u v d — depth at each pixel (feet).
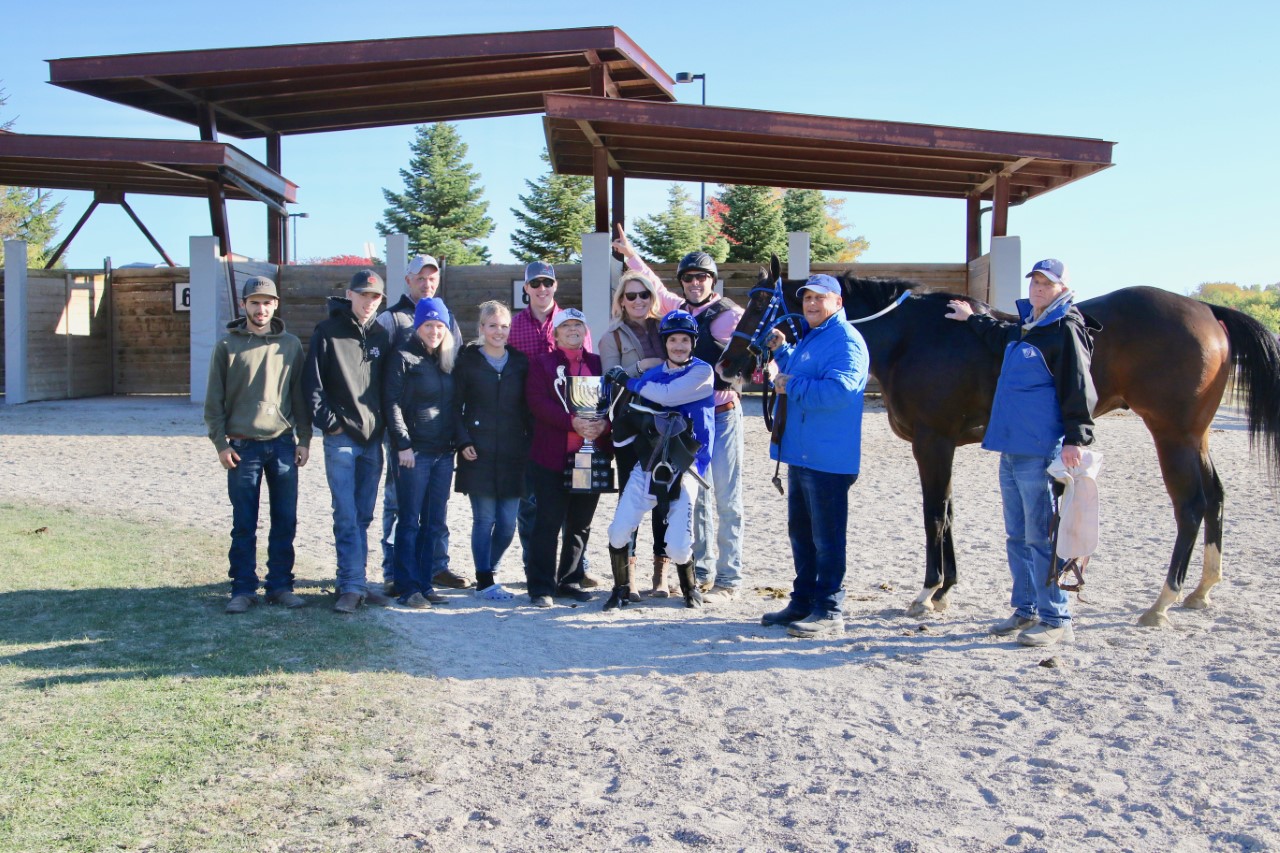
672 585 21.44
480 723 13.33
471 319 57.41
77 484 32.48
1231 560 22.91
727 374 18.40
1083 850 9.87
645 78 59.16
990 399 18.52
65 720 12.91
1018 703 14.01
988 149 46.93
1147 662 15.71
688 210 108.17
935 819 10.55
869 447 42.93
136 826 10.23
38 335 59.11
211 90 58.80
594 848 9.97
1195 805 10.76
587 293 50.98
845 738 12.80
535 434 19.80
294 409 18.94
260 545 24.41
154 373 64.34
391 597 19.76
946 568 19.11
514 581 21.80
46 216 139.85
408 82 58.65
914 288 19.83
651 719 13.51
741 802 10.98
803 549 17.92
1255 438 18.79
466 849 9.93
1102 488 33.17
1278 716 13.26
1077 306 19.04
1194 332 17.87
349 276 58.95
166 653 15.71
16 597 18.86
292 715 13.28
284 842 10.01
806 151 51.26
